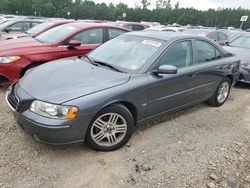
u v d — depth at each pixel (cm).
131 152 347
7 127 383
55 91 309
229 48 776
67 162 317
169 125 431
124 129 349
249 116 502
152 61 375
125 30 695
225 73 508
